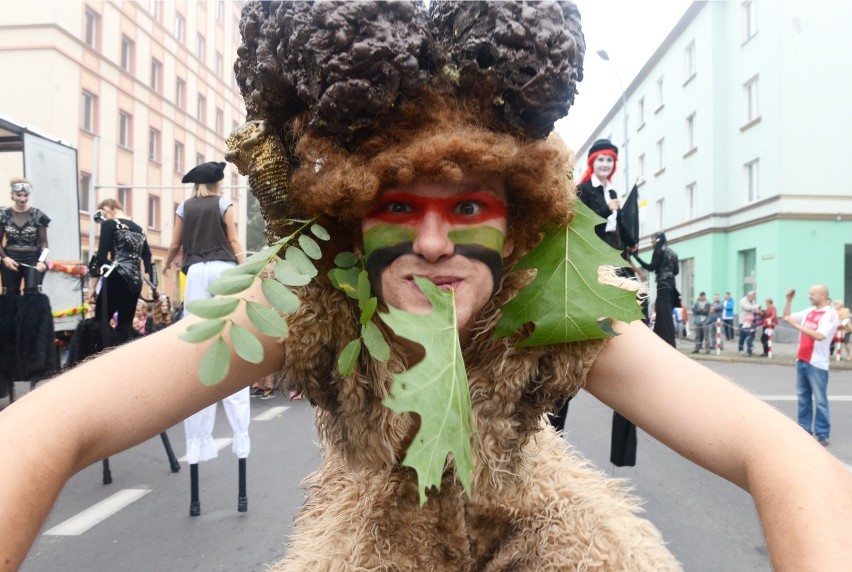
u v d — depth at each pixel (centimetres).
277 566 129
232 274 84
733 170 2012
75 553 305
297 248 98
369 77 91
